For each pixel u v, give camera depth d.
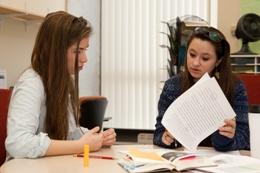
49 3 3.53
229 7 3.64
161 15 3.93
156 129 1.61
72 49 1.42
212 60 1.62
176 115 1.28
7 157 1.30
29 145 1.20
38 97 1.35
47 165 1.10
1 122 1.44
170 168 1.04
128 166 1.05
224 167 1.07
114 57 4.09
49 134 1.43
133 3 4.00
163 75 3.91
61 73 1.41
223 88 1.62
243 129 1.49
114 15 4.07
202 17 3.83
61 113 1.42
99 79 4.14
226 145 1.37
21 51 3.27
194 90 1.29
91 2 4.04
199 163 1.08
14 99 1.33
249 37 3.27
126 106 4.04
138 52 4.00
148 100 3.96
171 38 3.14
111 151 1.36
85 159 1.16
